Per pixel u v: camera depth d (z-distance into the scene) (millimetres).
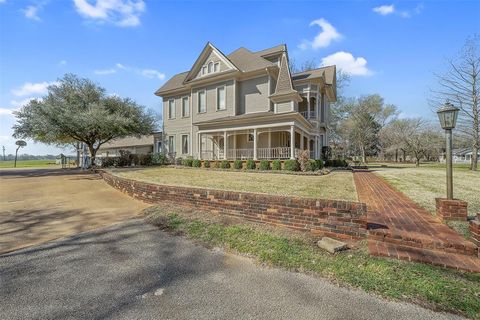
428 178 11555
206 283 2717
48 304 2312
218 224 4555
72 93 18141
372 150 47844
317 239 3908
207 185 7777
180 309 2258
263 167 14258
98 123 17016
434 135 33531
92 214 5527
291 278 2814
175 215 5062
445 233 3775
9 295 2449
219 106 20219
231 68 19266
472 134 18500
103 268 3057
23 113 16031
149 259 3322
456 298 2359
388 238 3740
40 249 3631
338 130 37281
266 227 4402
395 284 2609
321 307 2285
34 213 5609
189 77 21797
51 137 17078
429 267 2994
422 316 2145
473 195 6824
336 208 3969
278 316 2160
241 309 2260
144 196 6734
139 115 21312
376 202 5988
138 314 2180
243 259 3322
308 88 19500
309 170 13188
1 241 3943
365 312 2207
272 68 18109
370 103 37438
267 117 15148
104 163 21047
